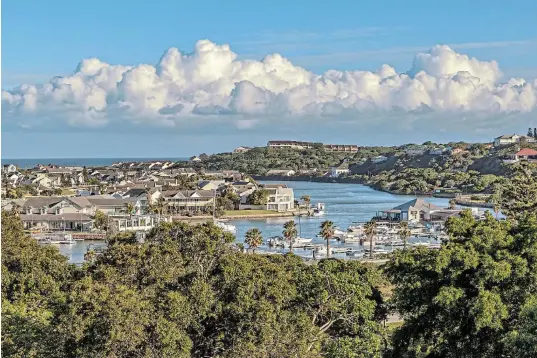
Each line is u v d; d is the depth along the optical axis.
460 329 41.19
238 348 39.97
